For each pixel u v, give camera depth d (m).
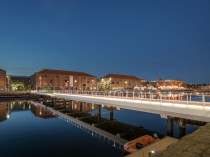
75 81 105.25
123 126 25.56
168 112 16.03
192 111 13.97
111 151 16.16
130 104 20.27
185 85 186.25
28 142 19.31
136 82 140.75
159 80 173.00
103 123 27.36
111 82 123.44
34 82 96.88
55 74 97.19
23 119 33.06
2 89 96.06
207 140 4.91
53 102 63.38
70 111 41.91
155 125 27.47
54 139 20.41
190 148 4.30
